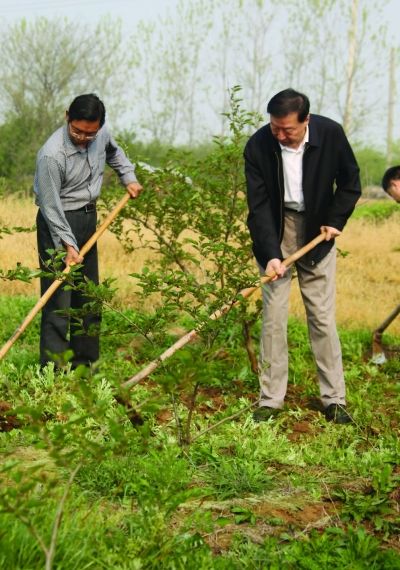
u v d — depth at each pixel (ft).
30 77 89.86
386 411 21.06
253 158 19.34
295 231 19.80
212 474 15.64
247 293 18.33
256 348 25.16
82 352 21.59
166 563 11.71
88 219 21.09
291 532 13.71
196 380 12.39
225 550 12.96
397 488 15.39
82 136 19.84
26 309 28.14
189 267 34.19
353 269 41.68
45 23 91.61
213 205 23.41
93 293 17.07
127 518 13.05
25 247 39.19
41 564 11.05
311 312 20.02
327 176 19.20
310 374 23.82
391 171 22.33
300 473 16.35
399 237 49.65
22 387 20.40
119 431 10.91
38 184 20.18
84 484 14.49
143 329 17.34
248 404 20.27
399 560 12.65
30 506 10.39
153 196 23.04
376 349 25.89
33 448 16.19
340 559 12.68
